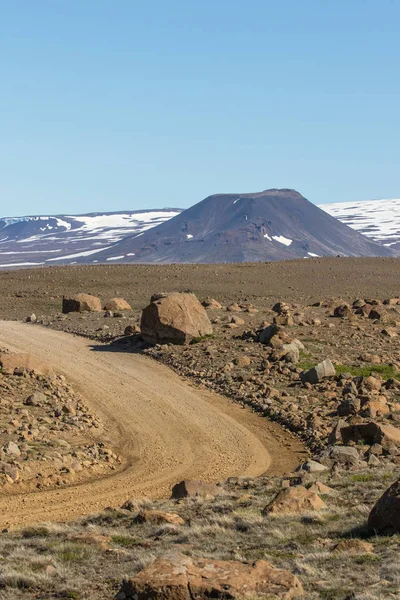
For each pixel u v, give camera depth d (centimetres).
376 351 6425
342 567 1866
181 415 4947
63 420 4578
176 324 6881
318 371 5500
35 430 4209
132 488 3547
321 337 6894
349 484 2964
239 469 3878
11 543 2384
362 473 3189
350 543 2020
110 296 10919
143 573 1582
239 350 6475
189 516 2625
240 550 2105
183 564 1619
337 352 6388
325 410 4819
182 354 6544
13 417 4447
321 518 2378
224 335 7019
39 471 3656
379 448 3753
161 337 6925
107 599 1731
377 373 5634
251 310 8369
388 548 1969
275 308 8312
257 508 2639
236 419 4866
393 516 2133
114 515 2755
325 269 14012
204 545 2186
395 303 8975
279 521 2395
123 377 5944
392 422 4381
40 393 4912
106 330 7881
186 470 3869
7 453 3769
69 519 2994
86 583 1869
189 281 12444
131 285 12094
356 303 8750
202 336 6981
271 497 2853
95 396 5378
